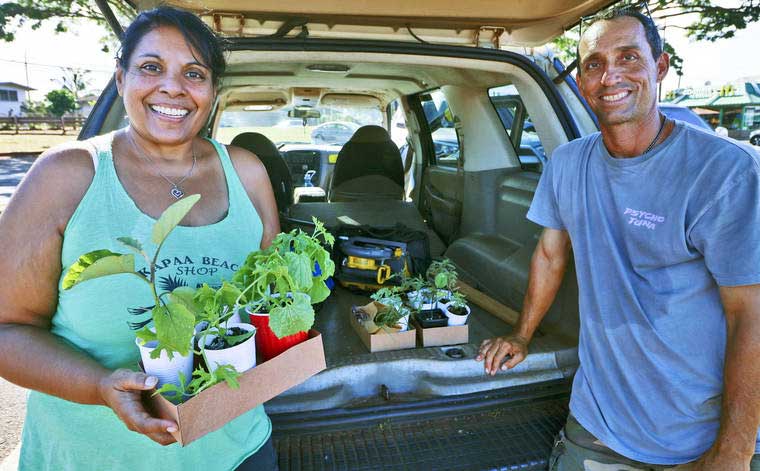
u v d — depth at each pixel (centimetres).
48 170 104
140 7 187
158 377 100
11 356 100
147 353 99
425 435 168
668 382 148
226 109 455
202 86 115
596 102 148
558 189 173
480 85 304
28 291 104
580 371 173
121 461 114
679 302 144
